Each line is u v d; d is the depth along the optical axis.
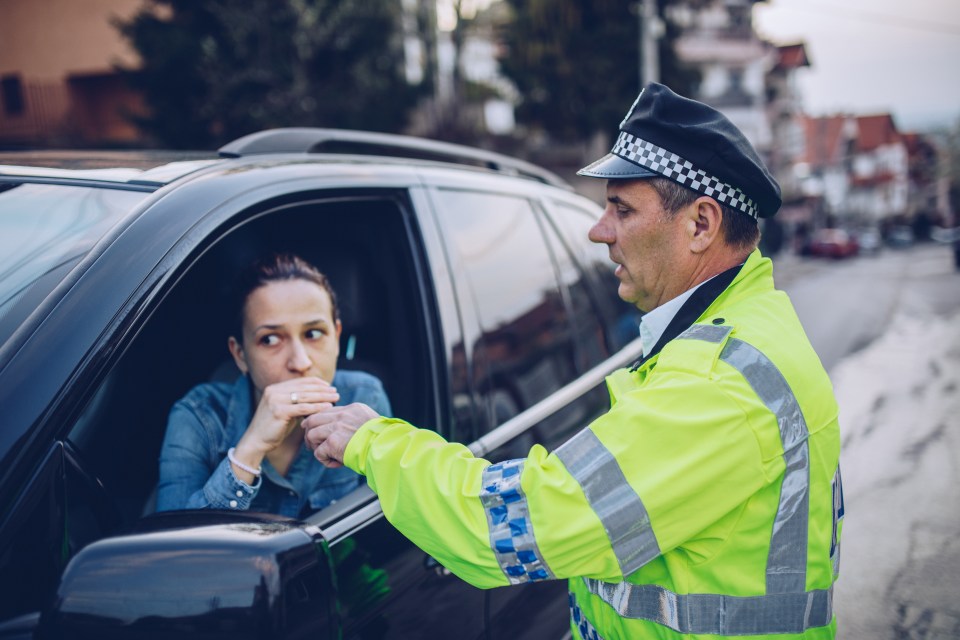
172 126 11.20
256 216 1.30
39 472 0.90
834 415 1.01
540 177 2.55
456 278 1.68
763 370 0.94
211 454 1.47
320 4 11.49
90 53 15.05
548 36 16.59
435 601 1.32
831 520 1.01
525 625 1.62
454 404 1.54
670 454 0.91
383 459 1.01
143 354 1.64
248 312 1.40
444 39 16.23
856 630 2.69
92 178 1.34
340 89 11.93
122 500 1.55
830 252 35.06
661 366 0.99
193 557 0.81
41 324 0.98
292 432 1.40
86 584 0.79
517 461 0.98
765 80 38.31
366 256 1.68
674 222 1.08
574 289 2.29
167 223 1.15
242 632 0.79
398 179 1.66
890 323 10.57
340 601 1.12
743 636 0.97
